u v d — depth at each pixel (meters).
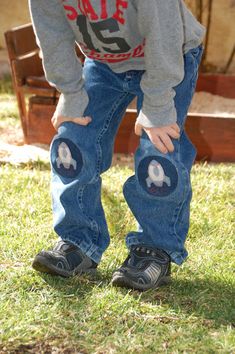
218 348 3.15
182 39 3.32
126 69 3.61
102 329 3.32
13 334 3.24
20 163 6.24
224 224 4.80
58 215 3.81
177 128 3.46
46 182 5.57
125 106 3.81
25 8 10.53
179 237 3.71
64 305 3.53
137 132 3.53
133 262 3.75
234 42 9.52
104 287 3.75
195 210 5.03
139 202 3.68
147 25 3.21
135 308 3.51
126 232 4.60
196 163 6.50
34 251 4.22
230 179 5.81
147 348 3.15
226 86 8.75
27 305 3.52
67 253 3.82
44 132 7.06
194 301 3.64
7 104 8.62
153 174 3.52
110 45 3.42
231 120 6.50
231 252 4.35
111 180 5.63
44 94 6.93
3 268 3.99
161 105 3.38
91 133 3.69
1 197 5.18
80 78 3.61
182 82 3.57
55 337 3.24
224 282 3.88
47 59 3.54
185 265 4.10
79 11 3.34
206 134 6.57
